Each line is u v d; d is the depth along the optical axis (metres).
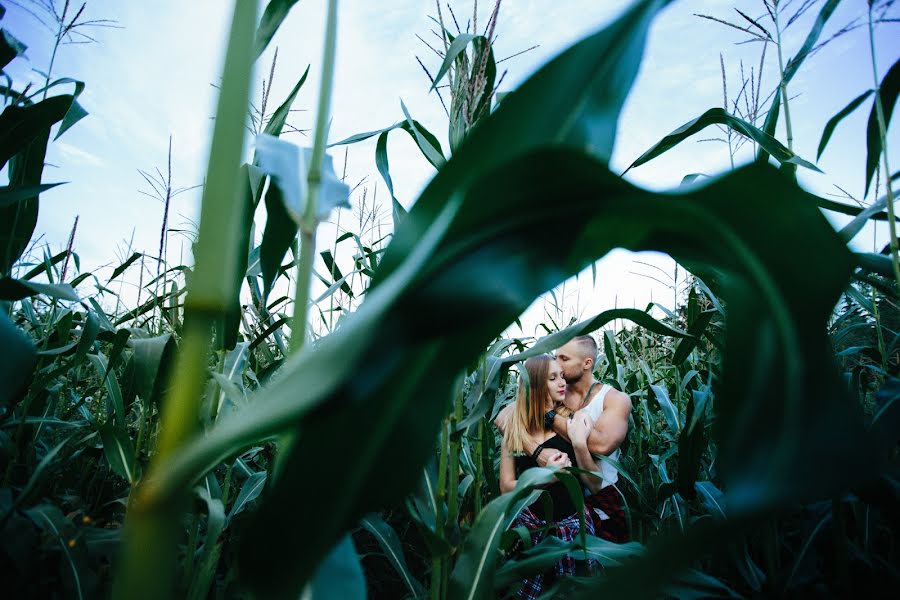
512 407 3.16
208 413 1.46
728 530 0.31
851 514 1.99
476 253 0.41
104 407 2.60
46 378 1.86
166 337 1.49
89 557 1.46
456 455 1.49
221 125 0.44
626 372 3.96
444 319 0.38
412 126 1.65
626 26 0.47
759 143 1.62
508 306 0.40
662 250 0.49
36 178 1.37
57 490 2.15
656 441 3.40
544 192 0.39
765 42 1.83
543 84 0.48
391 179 1.70
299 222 0.66
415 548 2.32
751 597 1.76
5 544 1.26
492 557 1.30
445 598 1.43
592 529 2.61
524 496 1.47
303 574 0.43
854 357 2.40
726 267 0.46
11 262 1.36
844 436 0.38
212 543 1.35
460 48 1.50
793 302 0.41
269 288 1.04
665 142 1.70
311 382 0.32
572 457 2.85
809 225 0.41
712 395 2.05
